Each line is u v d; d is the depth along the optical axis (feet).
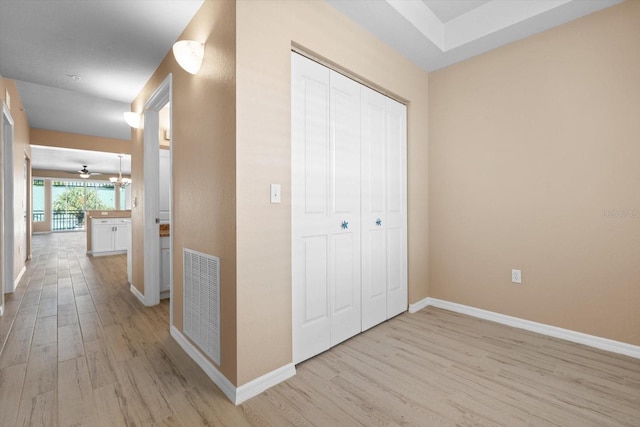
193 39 6.82
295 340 6.31
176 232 7.83
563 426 4.61
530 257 8.09
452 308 9.69
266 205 5.66
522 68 8.16
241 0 5.29
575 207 7.39
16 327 8.50
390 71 8.54
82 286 12.96
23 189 15.29
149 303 10.35
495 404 5.12
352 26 7.35
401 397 5.32
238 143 5.24
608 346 6.95
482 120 8.95
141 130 10.82
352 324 7.68
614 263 6.89
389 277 8.87
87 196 45.34
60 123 17.42
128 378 5.98
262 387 5.53
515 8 7.49
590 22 7.13
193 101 6.80
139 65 9.12
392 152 8.96
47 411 4.98
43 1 6.33
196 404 5.18
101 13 6.75
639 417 4.78
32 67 9.23
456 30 8.54
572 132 7.41
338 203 7.27
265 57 5.63
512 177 8.37
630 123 6.67
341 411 4.97
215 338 5.86
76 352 7.05
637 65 6.59
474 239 9.17
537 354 6.80
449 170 9.71
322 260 6.88
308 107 6.53
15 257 12.86
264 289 5.63
